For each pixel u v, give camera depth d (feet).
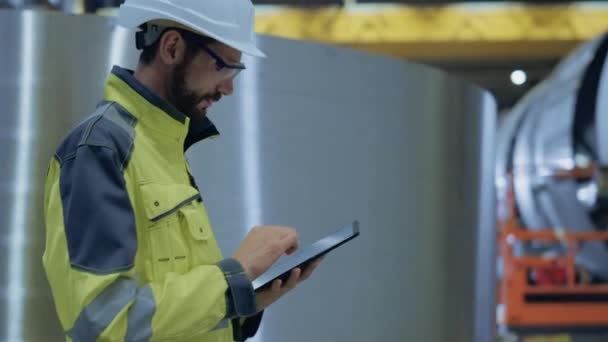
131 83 5.71
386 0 50.37
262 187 10.11
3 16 9.19
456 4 50.65
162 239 5.59
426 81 11.69
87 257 5.18
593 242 36.14
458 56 51.75
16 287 9.17
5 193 9.18
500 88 63.46
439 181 11.93
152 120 5.71
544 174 38.52
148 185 5.54
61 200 5.38
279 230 6.04
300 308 10.35
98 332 5.12
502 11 50.65
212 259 5.95
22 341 9.17
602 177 36.47
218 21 5.82
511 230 31.04
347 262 10.73
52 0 13.09
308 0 49.70
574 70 38.45
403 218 11.37
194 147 9.73
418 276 11.59
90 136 5.41
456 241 12.35
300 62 10.36
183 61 5.77
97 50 9.41
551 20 50.55
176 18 5.73
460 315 12.50
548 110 39.40
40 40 9.25
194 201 5.90
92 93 9.39
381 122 11.09
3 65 9.19
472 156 12.82
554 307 27.89
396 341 11.29
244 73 9.98
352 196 10.79
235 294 5.52
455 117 12.27
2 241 9.17
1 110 9.18
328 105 10.57
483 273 13.43
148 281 5.55
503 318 28.17
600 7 50.37
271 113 10.16
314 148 10.46
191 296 5.34
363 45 50.88
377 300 11.06
